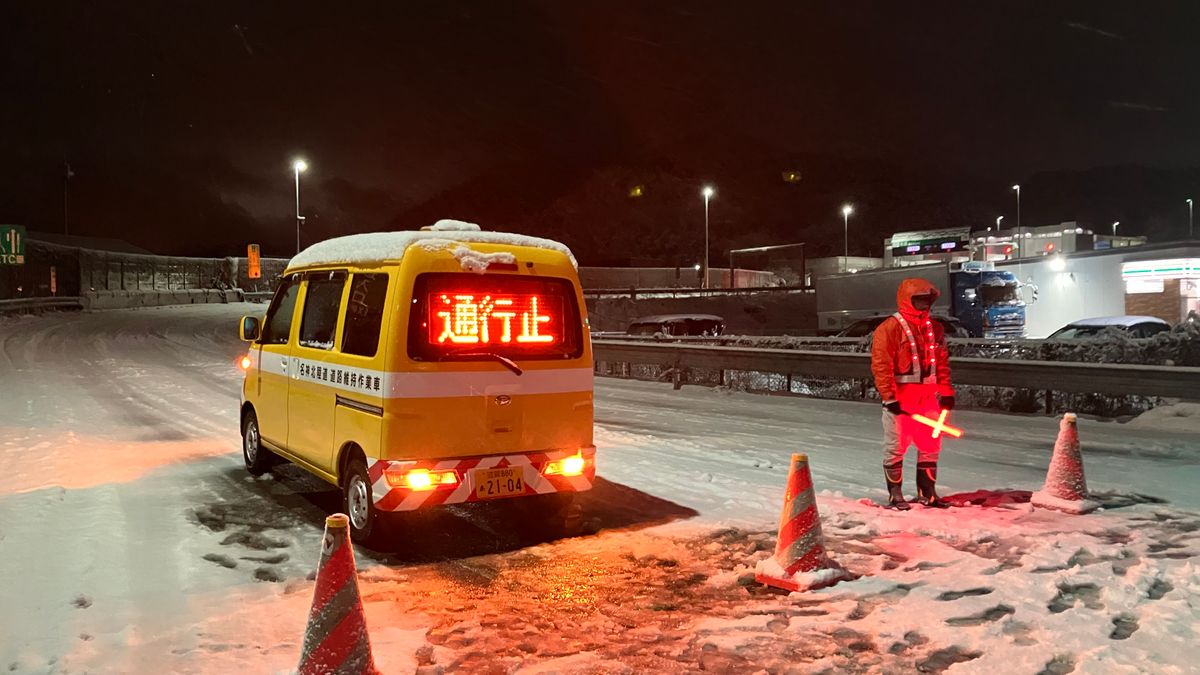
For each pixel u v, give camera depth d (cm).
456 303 632
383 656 425
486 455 635
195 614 494
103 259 5000
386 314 621
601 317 5006
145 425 1259
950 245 5434
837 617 477
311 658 353
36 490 785
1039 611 470
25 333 3014
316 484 859
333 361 691
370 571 588
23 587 535
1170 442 1043
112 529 674
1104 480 831
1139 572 525
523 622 485
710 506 766
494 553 632
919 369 719
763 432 1189
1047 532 641
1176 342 1446
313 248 791
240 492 821
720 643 443
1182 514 696
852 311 3734
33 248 4209
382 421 608
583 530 693
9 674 405
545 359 663
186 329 3566
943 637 441
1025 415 1320
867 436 1148
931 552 598
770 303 5672
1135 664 393
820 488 818
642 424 1283
